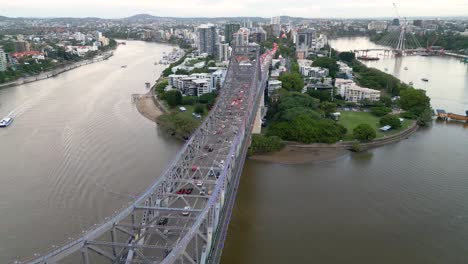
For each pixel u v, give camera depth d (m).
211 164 55.62
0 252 46.59
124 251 37.44
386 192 64.38
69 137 89.69
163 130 96.69
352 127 100.19
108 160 75.19
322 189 65.19
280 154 82.88
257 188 65.12
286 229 52.62
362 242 50.16
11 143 85.62
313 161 79.00
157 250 38.44
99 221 53.03
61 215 54.81
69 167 71.56
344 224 54.19
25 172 69.50
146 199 40.84
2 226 52.09
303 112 98.94
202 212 35.69
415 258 47.28
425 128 105.38
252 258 46.44
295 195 62.66
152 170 70.19
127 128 97.94
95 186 63.69
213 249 36.59
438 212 58.12
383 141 91.69
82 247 32.12
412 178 70.38
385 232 52.53
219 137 64.25
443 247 49.59
